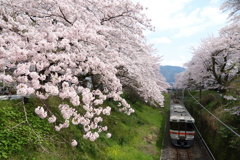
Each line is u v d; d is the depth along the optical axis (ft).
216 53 67.26
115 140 40.83
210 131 52.34
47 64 17.70
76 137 29.81
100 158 30.12
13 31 20.84
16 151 20.27
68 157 24.99
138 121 63.41
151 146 46.93
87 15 26.99
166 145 53.11
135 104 87.61
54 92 16.39
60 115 30.63
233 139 37.73
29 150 21.58
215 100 68.85
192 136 52.90
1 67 16.07
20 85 14.58
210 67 75.87
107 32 29.12
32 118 27.14
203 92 93.25
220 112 52.54
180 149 51.98
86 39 21.90
